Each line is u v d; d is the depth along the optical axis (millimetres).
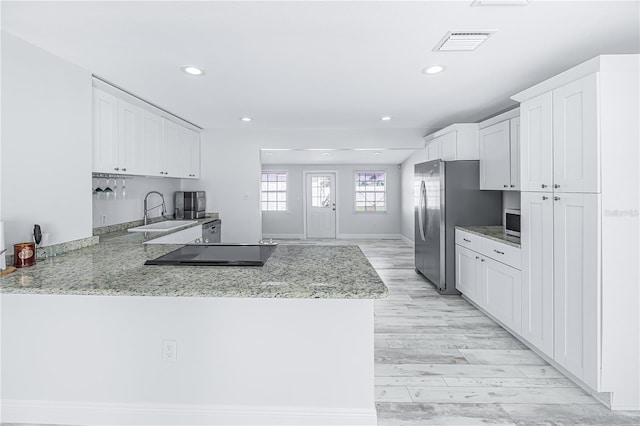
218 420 1845
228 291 1516
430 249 4566
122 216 3871
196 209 4945
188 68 2623
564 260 2236
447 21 1931
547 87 2338
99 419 1854
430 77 2877
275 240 8922
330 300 1829
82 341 1854
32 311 1854
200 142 5285
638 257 1965
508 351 2754
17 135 2043
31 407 1866
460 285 4055
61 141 2371
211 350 1846
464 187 4207
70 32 2006
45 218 2240
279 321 1837
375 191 9227
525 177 2633
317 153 7824
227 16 1856
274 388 1846
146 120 3680
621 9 1810
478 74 2812
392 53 2367
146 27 1965
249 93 3326
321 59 2475
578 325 2137
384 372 2438
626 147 1951
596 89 1948
